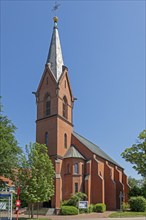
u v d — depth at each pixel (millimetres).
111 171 69000
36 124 62656
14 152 42688
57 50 66562
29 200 41750
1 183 44500
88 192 58625
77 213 51500
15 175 43000
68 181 58156
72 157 59281
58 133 59594
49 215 51594
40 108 63125
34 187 42031
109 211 58375
